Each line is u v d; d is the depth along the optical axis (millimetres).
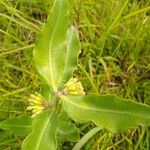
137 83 302
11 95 281
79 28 316
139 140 268
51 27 161
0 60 292
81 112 160
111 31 305
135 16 315
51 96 195
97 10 320
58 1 158
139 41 306
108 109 157
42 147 162
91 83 271
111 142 273
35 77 287
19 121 216
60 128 218
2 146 277
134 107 154
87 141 279
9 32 311
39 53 165
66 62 179
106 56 305
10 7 290
